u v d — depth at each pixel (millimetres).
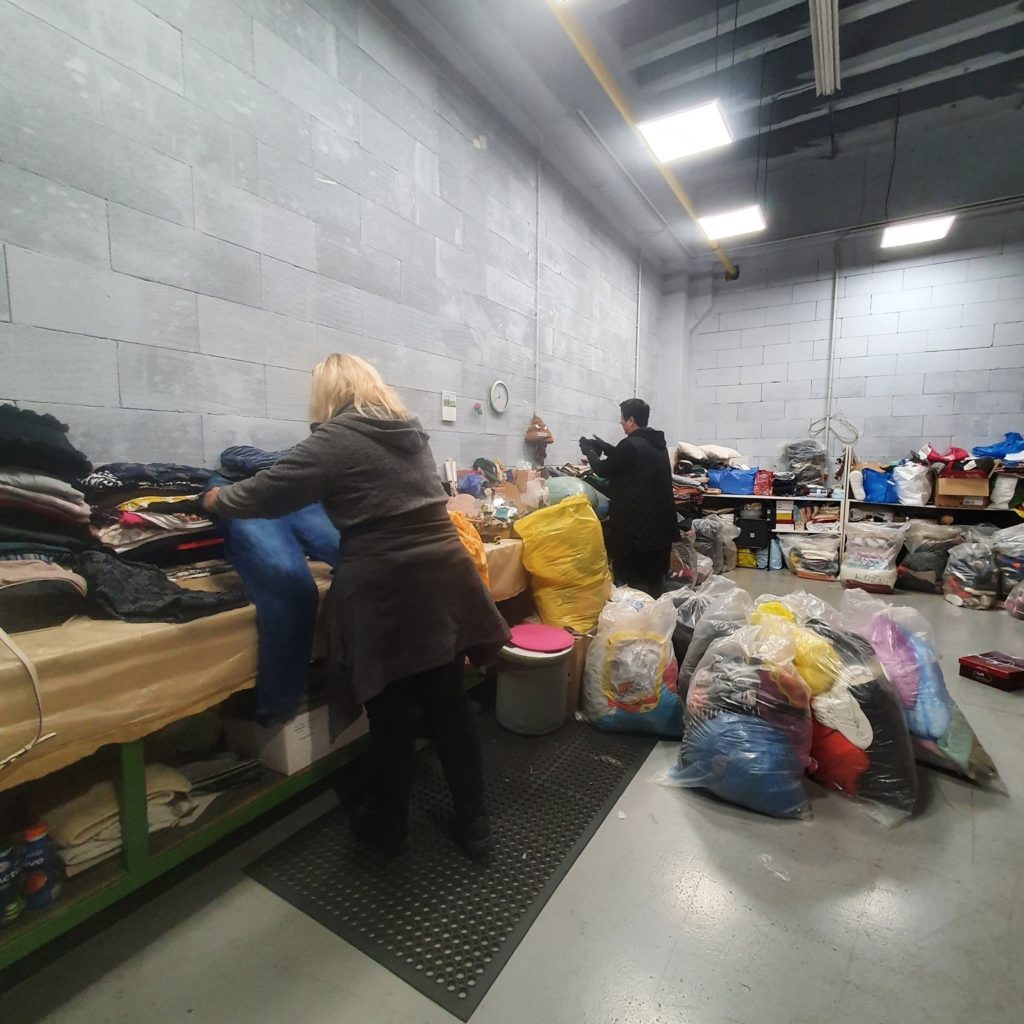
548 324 3922
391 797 1381
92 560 1221
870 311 5188
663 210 4836
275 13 2018
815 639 1782
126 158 1626
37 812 1143
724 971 1101
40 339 1476
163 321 1741
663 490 3031
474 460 3195
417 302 2736
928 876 1361
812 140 4898
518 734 2064
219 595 1264
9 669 876
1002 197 4469
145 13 1648
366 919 1224
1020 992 1053
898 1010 1019
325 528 1744
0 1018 1002
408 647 1279
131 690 1059
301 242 2156
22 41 1407
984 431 4809
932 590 4301
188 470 1615
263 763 1506
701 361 6047
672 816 1604
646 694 2012
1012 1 3299
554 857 1425
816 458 5215
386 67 2502
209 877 1348
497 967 1107
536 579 2379
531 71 3096
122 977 1084
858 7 3211
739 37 3521
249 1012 1019
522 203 3557
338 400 1401
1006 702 2318
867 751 1637
